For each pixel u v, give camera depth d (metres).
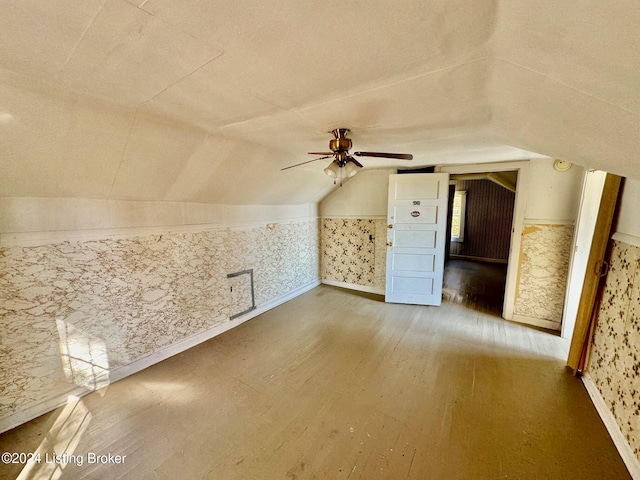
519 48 0.90
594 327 2.33
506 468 1.63
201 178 2.73
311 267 5.06
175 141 2.19
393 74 1.23
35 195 1.95
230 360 2.79
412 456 1.71
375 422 1.97
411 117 1.83
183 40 0.99
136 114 1.79
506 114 1.59
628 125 1.01
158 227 2.69
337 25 0.89
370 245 4.73
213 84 1.35
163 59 1.13
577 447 1.76
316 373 2.56
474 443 1.80
